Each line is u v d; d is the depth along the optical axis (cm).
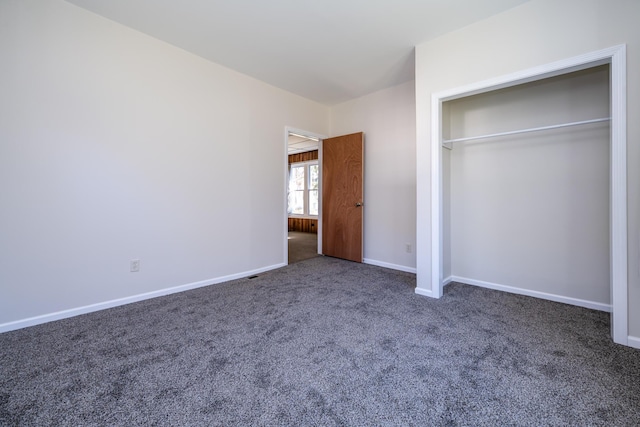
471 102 292
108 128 235
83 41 221
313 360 160
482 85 229
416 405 124
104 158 233
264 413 120
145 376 145
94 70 226
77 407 123
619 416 117
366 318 216
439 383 139
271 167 367
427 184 263
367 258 407
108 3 213
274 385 138
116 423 114
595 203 231
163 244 270
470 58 236
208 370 150
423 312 227
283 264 385
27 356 163
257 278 329
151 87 259
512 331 193
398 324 205
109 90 234
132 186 249
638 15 168
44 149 206
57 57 209
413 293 275
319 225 472
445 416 118
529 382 139
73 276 221
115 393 132
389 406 124
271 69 321
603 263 229
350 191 416
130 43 245
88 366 154
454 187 307
